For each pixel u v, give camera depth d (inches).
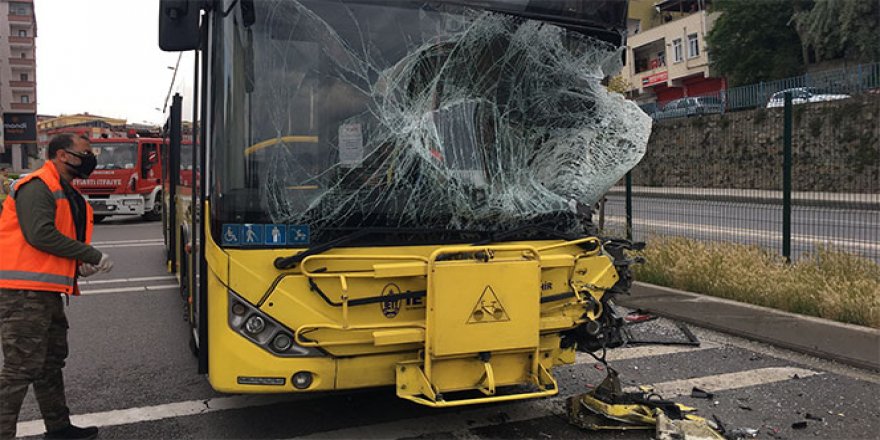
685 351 227.8
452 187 147.0
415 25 148.5
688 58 1801.2
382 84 144.6
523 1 157.5
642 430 163.3
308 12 139.7
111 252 517.7
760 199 401.1
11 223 143.3
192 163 190.1
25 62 3646.7
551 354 157.2
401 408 178.4
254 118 134.6
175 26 139.9
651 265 327.9
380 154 142.2
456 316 137.3
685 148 423.8
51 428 156.2
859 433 159.3
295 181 135.6
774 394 185.6
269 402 183.8
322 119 139.0
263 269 132.3
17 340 141.6
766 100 696.4
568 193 163.0
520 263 142.4
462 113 152.6
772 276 277.9
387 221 140.1
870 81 620.7
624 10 169.0
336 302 135.0
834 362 208.7
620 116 171.5
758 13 1393.9
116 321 288.0
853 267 279.4
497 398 142.6
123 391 194.9
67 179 153.5
